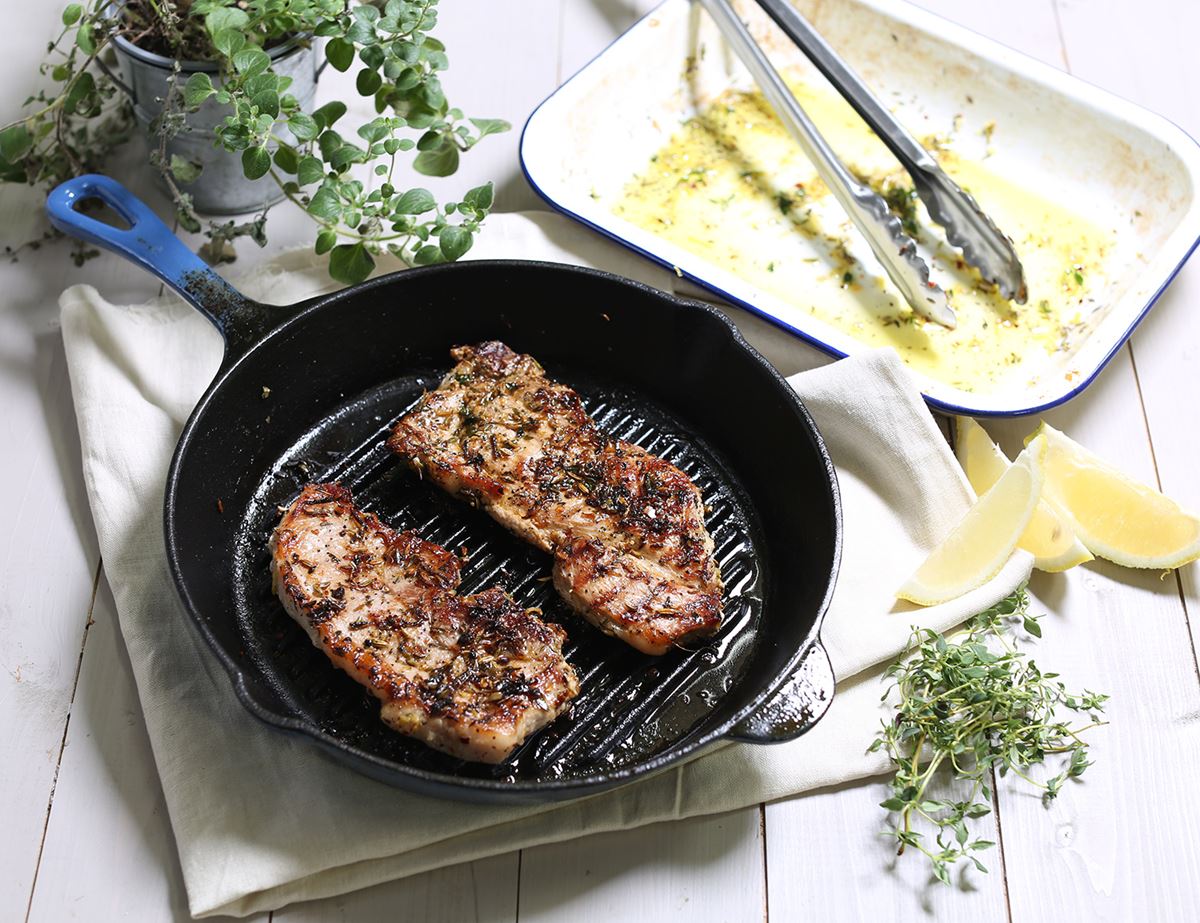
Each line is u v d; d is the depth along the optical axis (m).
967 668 0.69
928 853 0.67
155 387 0.78
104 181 0.75
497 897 0.68
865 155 0.89
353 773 0.68
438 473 0.72
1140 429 0.80
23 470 0.77
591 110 0.86
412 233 0.75
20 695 0.71
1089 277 0.84
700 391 0.76
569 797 0.63
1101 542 0.75
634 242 0.80
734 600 0.72
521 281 0.76
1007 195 0.87
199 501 0.71
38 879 0.68
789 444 0.73
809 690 0.65
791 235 0.85
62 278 0.82
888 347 0.77
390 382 0.77
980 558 0.73
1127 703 0.72
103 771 0.70
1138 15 0.95
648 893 0.68
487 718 0.65
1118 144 0.85
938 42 0.88
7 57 0.88
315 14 0.74
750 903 0.68
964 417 0.77
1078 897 0.68
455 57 0.91
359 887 0.67
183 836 0.67
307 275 0.82
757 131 0.89
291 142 0.82
